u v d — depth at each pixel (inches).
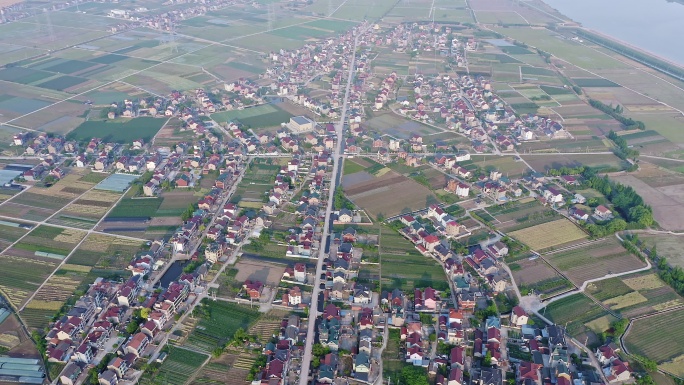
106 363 7544.3
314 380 7426.2
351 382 7411.4
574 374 7524.6
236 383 7342.5
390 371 7598.4
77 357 7573.8
